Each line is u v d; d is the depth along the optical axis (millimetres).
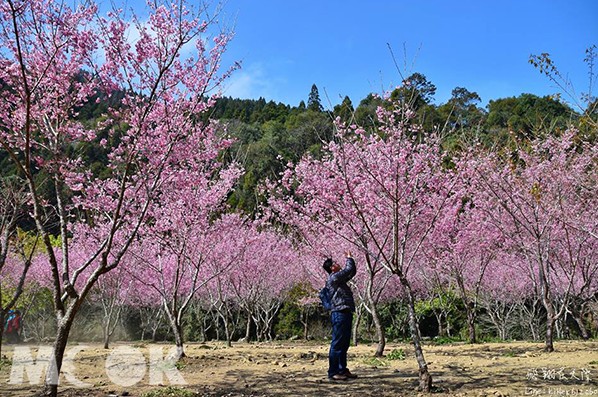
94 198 8688
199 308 28062
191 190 10602
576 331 24188
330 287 7836
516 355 10359
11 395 6648
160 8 7102
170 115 7586
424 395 6184
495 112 30484
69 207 8156
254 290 22594
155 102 7473
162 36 7172
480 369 8320
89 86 7168
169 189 9258
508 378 7242
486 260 17125
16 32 5445
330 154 10773
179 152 7828
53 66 6844
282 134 39094
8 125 6969
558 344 13250
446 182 10547
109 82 7102
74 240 17438
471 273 22281
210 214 12180
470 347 13172
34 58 6809
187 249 11891
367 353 12016
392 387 6836
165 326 30625
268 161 26453
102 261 6203
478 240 15461
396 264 7035
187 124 7805
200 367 9328
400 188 8477
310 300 24453
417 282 24000
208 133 8898
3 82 6934
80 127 7352
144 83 7387
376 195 9188
